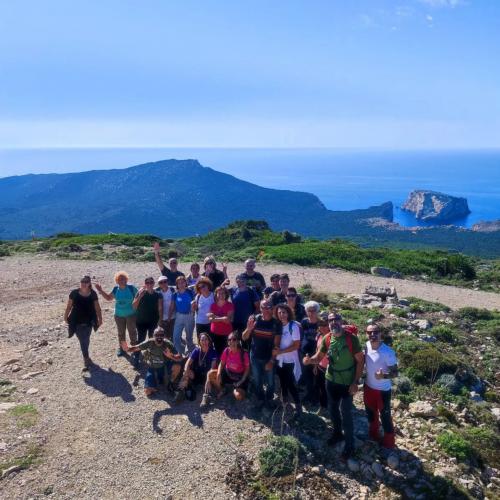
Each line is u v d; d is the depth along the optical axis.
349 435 7.58
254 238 43.44
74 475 7.20
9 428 8.32
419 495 7.03
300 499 6.81
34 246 36.59
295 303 9.94
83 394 9.63
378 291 19.81
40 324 14.23
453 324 16.55
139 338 11.00
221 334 9.86
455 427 9.17
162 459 7.59
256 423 8.62
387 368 7.74
